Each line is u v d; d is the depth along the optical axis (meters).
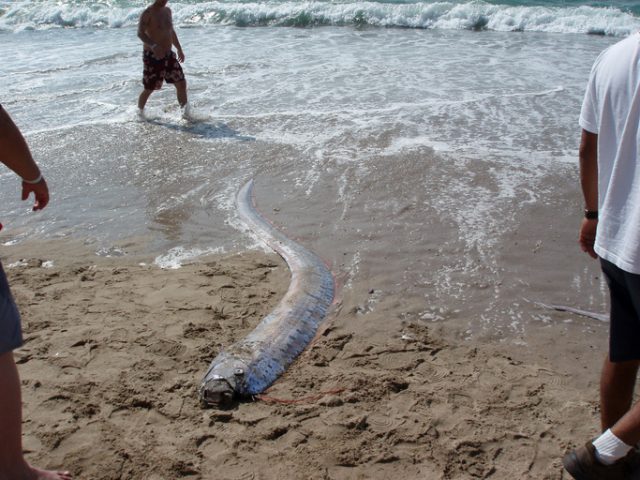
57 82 11.65
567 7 15.62
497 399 4.20
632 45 2.85
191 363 4.54
